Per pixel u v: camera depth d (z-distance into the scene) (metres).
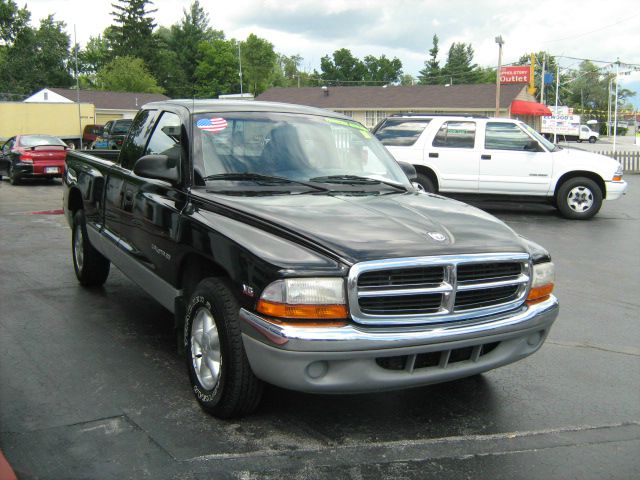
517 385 4.73
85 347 5.17
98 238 6.19
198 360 4.11
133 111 56.09
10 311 6.06
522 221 12.95
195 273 4.37
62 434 3.75
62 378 4.55
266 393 4.40
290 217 3.89
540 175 13.19
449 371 3.74
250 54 97.19
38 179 20.95
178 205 4.52
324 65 108.06
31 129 34.22
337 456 3.61
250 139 4.94
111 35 82.31
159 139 5.28
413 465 3.54
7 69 71.38
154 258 4.84
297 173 4.84
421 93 48.56
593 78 118.44
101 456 3.52
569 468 3.56
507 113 44.69
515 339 3.96
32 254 8.66
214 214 4.16
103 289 6.89
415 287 3.59
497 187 13.40
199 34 88.56
